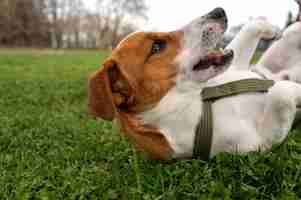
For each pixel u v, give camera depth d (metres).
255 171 0.48
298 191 0.45
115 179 0.51
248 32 0.59
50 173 0.56
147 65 0.51
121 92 0.51
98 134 0.76
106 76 0.50
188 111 0.51
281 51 0.61
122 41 0.52
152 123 0.52
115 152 0.63
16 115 0.94
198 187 0.46
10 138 0.74
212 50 0.52
